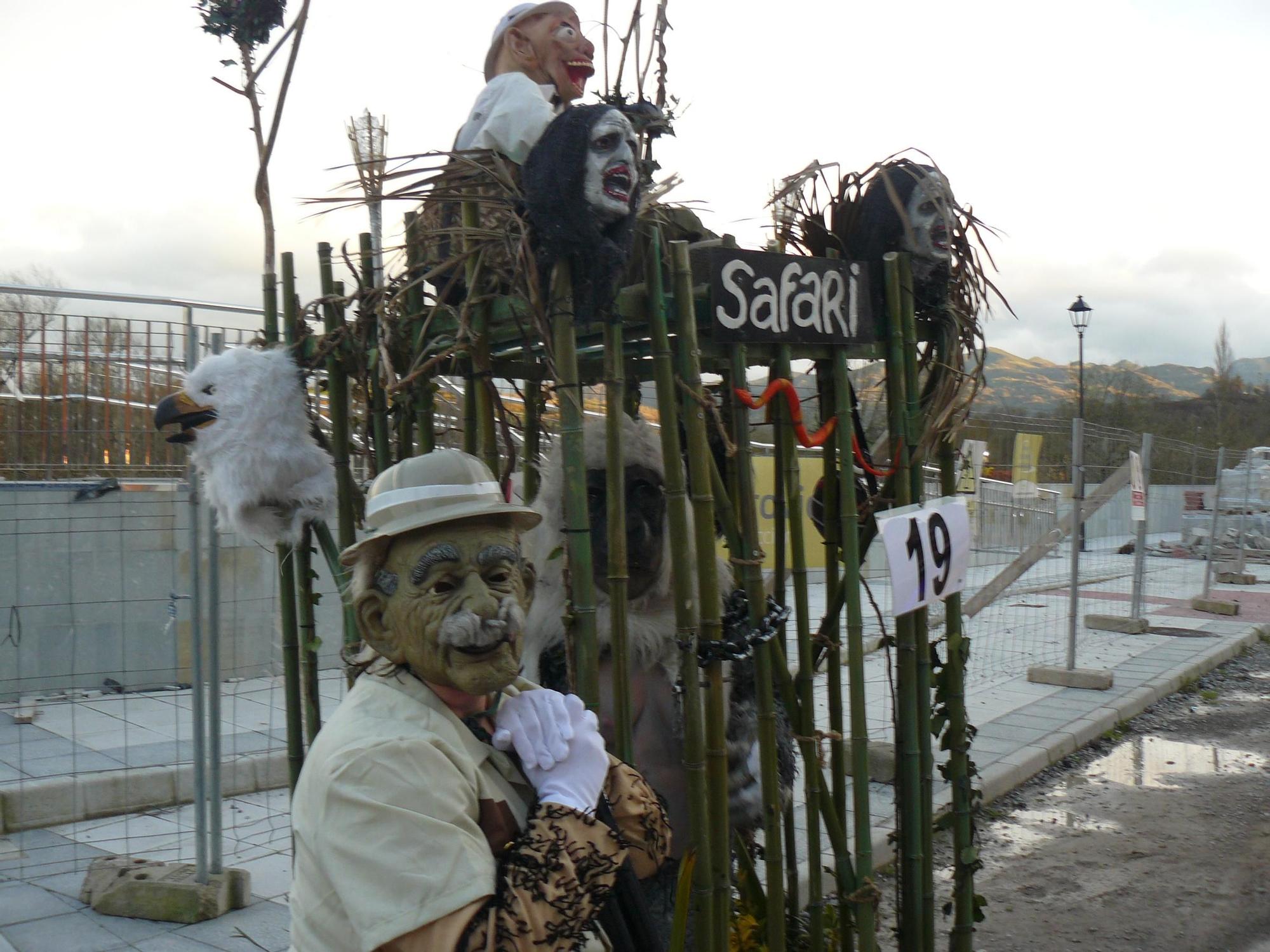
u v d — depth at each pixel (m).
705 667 2.61
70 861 4.91
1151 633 12.05
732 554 2.80
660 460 3.00
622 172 2.34
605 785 2.08
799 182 3.29
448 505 1.85
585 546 2.47
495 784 1.84
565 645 2.86
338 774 1.69
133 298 5.15
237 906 4.45
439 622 1.80
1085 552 14.69
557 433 3.22
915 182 3.14
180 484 6.80
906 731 3.21
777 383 2.86
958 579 3.41
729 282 2.70
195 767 4.41
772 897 2.89
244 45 3.10
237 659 6.69
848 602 3.06
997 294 3.43
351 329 3.01
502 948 1.60
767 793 2.86
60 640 6.55
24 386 6.17
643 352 3.03
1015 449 10.48
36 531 6.43
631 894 1.95
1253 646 11.91
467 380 3.01
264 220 3.22
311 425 3.18
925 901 3.29
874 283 3.18
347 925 1.68
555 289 2.41
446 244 2.89
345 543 3.10
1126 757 7.43
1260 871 5.27
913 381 3.20
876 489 3.38
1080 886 5.12
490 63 3.31
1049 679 9.20
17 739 6.20
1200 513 18.27
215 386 3.04
